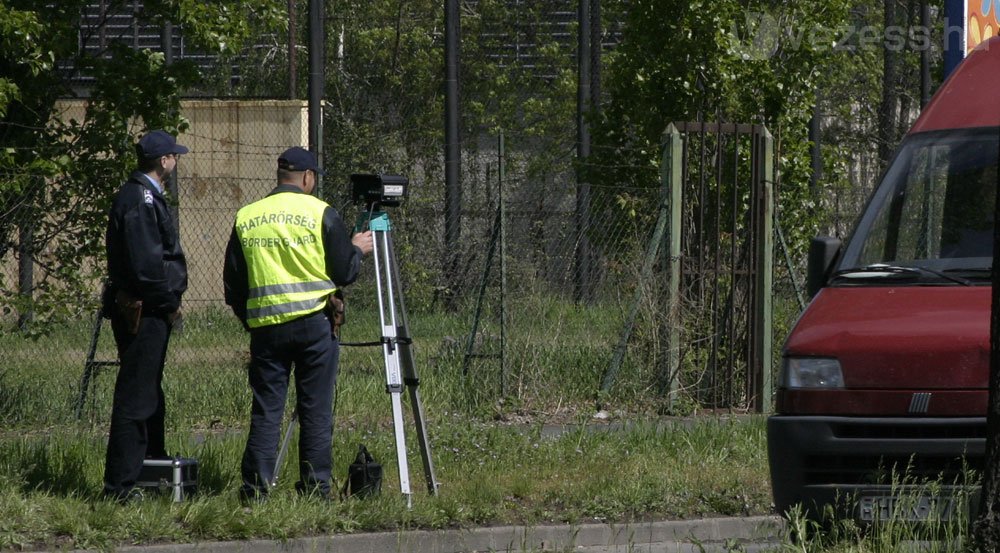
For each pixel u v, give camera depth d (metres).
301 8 114.56
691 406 50.53
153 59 47.22
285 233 31.42
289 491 32.22
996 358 23.41
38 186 45.62
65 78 47.25
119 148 46.50
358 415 47.06
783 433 26.45
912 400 25.67
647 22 55.44
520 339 51.53
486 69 119.81
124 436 31.02
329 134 101.25
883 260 29.59
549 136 117.50
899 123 112.88
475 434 41.50
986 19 48.28
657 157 55.62
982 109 31.36
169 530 28.75
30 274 47.09
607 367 51.59
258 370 31.67
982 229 29.28
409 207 81.44
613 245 54.44
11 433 43.28
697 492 34.34
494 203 72.25
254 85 115.31
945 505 25.09
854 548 25.06
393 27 117.50
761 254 51.38
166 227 31.06
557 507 33.12
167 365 55.38
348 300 72.12
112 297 31.55
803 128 56.66
